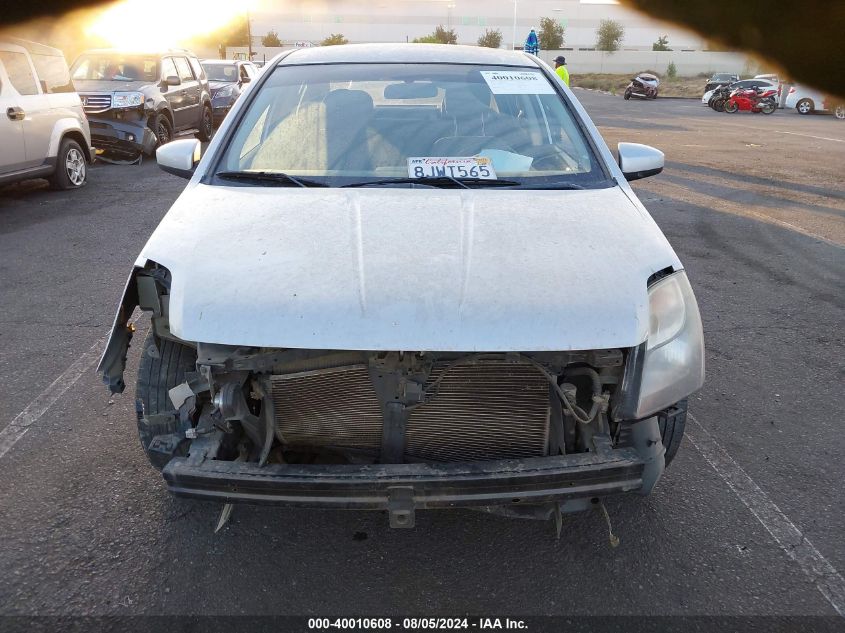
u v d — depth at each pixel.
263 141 3.28
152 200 9.09
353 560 2.66
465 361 2.27
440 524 2.87
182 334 2.22
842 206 9.57
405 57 3.83
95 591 2.47
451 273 2.33
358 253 2.42
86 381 4.02
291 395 2.40
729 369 4.42
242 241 2.50
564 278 2.34
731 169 12.63
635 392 2.31
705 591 2.54
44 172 9.01
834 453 3.48
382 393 2.35
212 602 2.44
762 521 2.94
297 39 90.19
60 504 2.92
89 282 5.76
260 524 2.84
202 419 2.42
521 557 2.69
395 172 3.12
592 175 3.20
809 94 30.30
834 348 4.77
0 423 3.55
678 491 3.13
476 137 3.34
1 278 5.84
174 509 2.91
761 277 6.32
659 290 2.48
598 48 76.19
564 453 2.41
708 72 66.25
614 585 2.56
